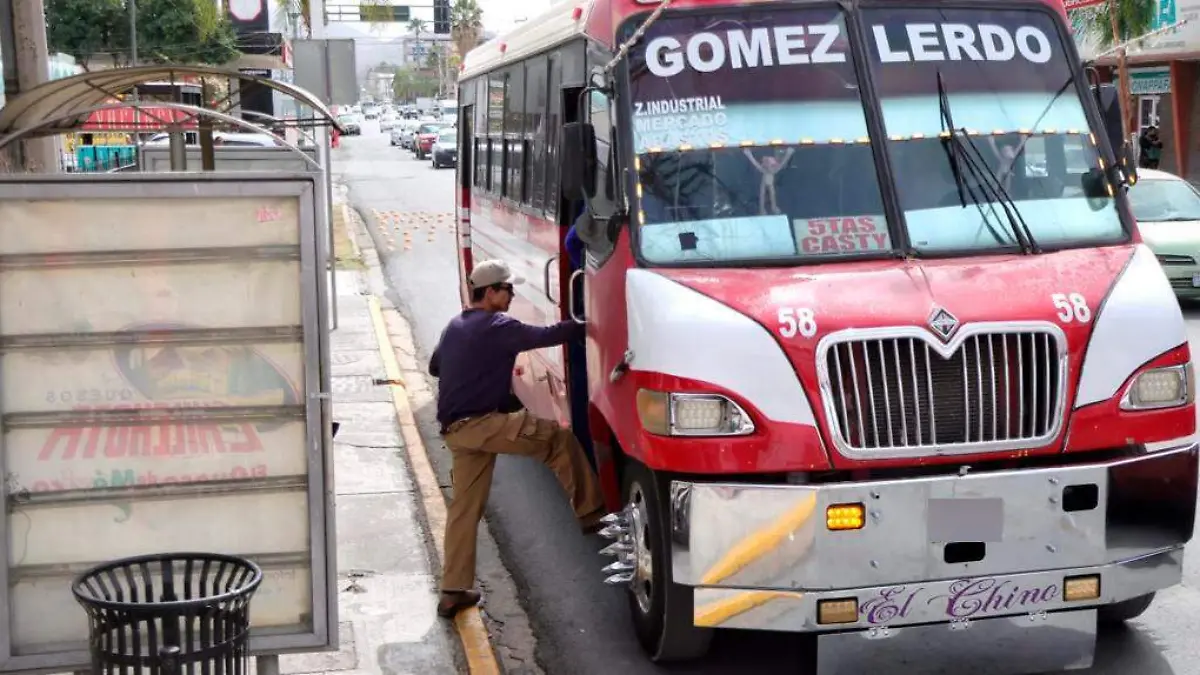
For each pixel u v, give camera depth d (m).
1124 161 6.08
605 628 6.56
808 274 5.50
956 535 5.09
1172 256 14.52
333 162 52.84
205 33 32.12
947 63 6.12
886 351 5.14
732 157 5.88
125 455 4.84
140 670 4.16
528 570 7.51
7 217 4.68
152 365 4.82
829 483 5.09
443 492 8.87
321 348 4.86
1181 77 29.31
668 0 5.67
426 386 12.33
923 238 5.75
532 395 8.84
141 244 4.75
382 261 21.09
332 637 4.97
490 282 6.52
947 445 5.15
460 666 5.88
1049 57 6.25
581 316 7.04
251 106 30.27
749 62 6.04
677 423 5.17
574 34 7.08
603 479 6.47
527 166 8.77
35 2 8.58
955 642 5.29
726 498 5.11
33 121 6.17
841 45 6.09
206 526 4.90
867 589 5.07
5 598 4.79
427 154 55.31
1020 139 6.02
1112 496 5.23
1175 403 5.40
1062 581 5.21
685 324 5.23
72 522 4.83
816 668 5.67
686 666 6.01
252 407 4.88
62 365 4.77
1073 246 5.81
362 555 7.42
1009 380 5.21
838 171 5.87
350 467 9.29
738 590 5.13
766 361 5.12
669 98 5.97
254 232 4.80
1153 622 6.30
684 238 5.70
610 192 6.00
